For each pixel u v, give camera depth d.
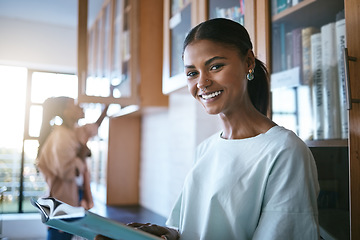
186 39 0.76
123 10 2.63
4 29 3.68
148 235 0.55
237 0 1.30
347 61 0.76
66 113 2.33
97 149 3.70
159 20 2.55
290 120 1.10
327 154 0.95
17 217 3.66
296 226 0.60
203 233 0.70
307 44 1.04
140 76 2.48
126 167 3.37
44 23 3.83
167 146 2.66
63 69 4.07
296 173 0.62
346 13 0.79
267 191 0.64
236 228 0.66
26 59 3.75
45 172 2.12
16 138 3.94
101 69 2.88
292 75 1.08
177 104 2.40
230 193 0.69
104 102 2.38
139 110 2.75
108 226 0.53
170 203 2.51
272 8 1.11
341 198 0.92
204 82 0.71
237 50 0.72
